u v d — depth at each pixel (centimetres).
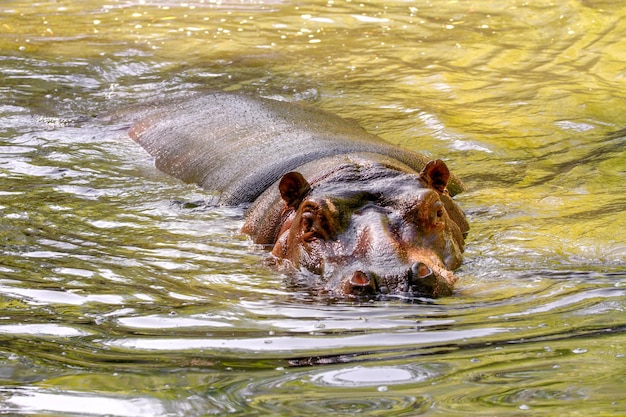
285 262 2866
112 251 2961
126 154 4175
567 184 3597
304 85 5162
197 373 1875
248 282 2670
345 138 3812
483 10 6694
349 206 2809
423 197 2769
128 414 1666
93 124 4609
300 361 1933
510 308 2312
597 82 5000
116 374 1888
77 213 3362
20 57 5753
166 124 4384
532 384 1736
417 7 6875
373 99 4875
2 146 4216
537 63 5434
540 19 6372
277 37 6197
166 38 6209
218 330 2188
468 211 3334
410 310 2320
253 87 5141
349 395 1719
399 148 3750
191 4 7188
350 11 6838
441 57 5641
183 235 3178
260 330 2177
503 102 4734
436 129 4325
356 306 2378
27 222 3238
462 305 2359
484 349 1970
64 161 4022
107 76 5422
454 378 1791
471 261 2822
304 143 3738
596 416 1568
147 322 2267
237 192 3531
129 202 3531
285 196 3041
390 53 5759
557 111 4547
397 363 1895
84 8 7131
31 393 1788
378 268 2538
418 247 2684
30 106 4862
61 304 2428
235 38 6178
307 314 2314
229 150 3900
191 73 5444
